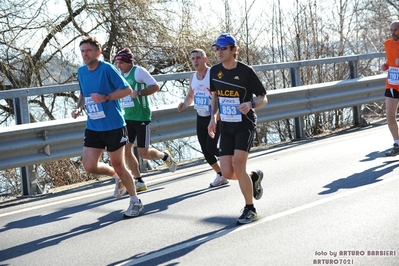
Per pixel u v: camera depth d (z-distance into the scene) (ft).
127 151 37.76
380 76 61.87
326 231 25.48
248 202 28.04
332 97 56.75
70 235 28.53
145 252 24.84
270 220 27.94
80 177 45.78
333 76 70.85
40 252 26.14
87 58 29.53
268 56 74.49
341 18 76.13
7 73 65.00
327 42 74.18
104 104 30.09
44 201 37.32
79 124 39.78
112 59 71.31
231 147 28.45
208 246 24.84
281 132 67.46
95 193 38.52
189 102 38.63
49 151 38.55
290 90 53.11
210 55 73.15
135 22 70.74
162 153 40.40
